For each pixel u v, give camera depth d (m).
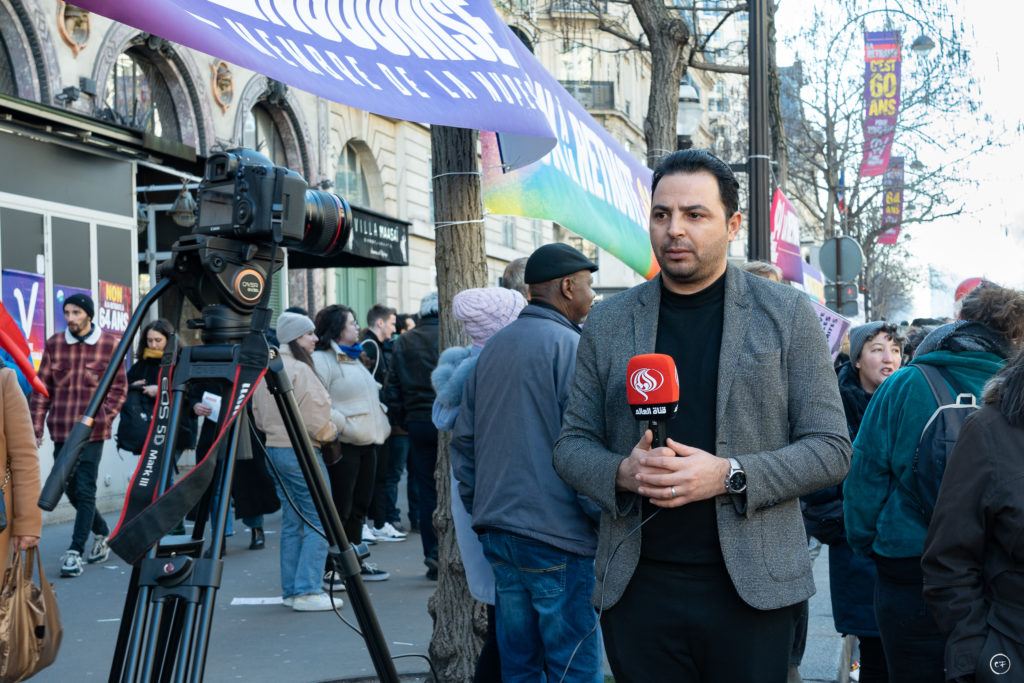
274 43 2.76
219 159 2.73
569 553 3.69
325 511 3.03
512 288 5.03
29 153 10.81
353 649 5.97
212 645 6.10
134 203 12.40
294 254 15.05
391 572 8.45
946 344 3.67
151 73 15.95
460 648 4.88
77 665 5.76
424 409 7.90
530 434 3.73
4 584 4.10
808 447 2.59
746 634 2.61
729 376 2.64
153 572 2.49
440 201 4.93
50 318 11.05
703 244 2.67
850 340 5.11
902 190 26.34
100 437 8.42
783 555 2.62
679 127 13.56
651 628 2.66
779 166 16.19
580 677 3.70
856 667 5.91
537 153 4.26
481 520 3.79
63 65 13.39
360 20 3.14
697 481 2.48
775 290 2.73
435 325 8.09
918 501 3.64
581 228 4.70
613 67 35.44
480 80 3.34
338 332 7.89
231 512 10.21
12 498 4.18
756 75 11.09
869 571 4.50
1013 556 2.71
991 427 2.77
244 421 3.10
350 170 22.19
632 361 2.53
